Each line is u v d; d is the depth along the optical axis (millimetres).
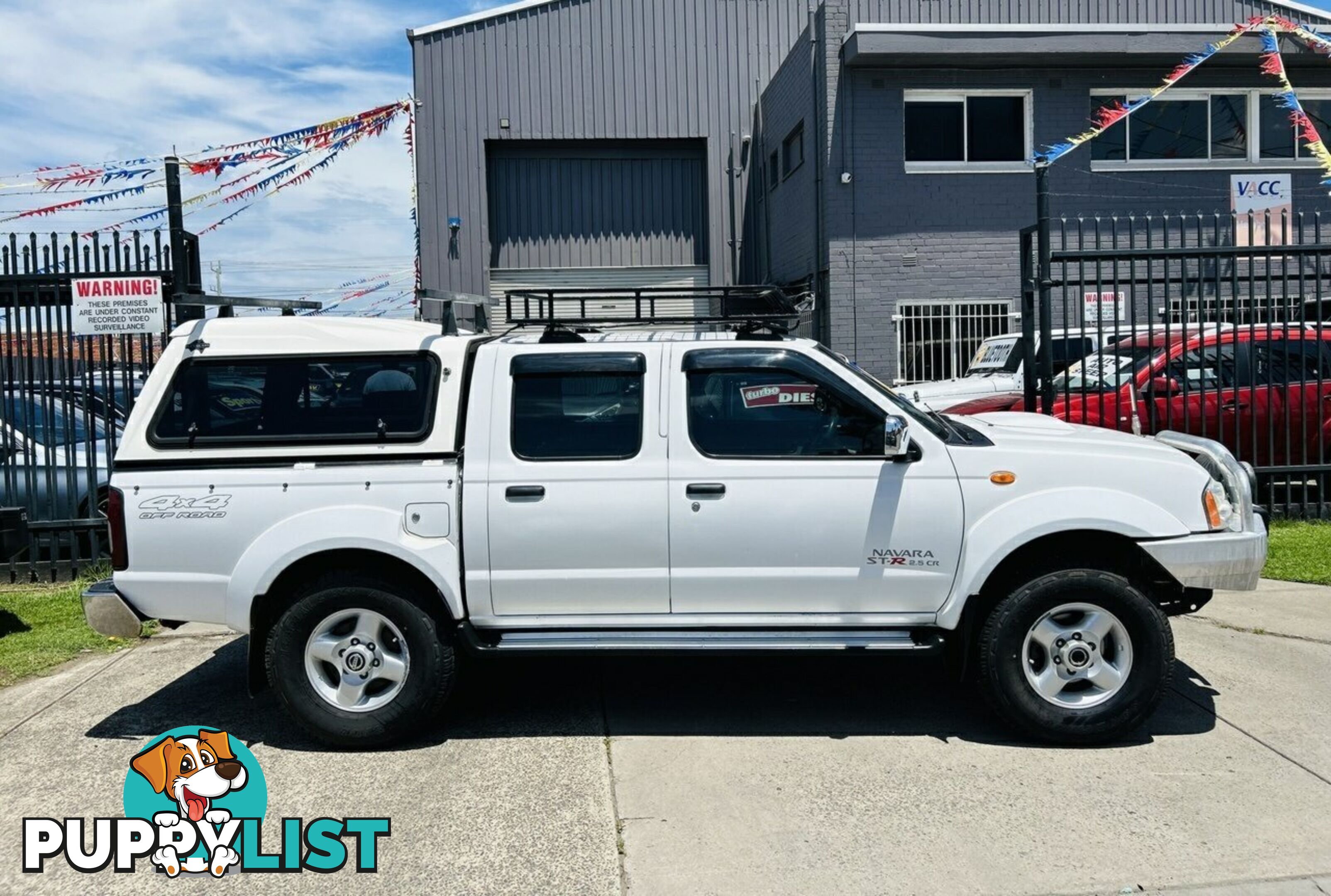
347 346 5016
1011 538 4703
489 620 4906
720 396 4926
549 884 3674
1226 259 14086
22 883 3801
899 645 4773
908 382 14719
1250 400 8992
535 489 4812
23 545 8391
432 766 4727
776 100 17359
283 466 4891
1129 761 4605
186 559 4863
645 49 18422
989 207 14812
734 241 18766
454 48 18141
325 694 4902
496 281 18828
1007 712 4750
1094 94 14859
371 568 4953
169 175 8234
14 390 8500
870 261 14703
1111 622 4723
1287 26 11133
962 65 14508
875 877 3670
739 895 3574
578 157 18922
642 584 4848
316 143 12211
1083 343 8484
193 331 5078
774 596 4844
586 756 4805
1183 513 4773
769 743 4914
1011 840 3908
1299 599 7258
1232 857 3752
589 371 4934
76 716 5453
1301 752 4652
